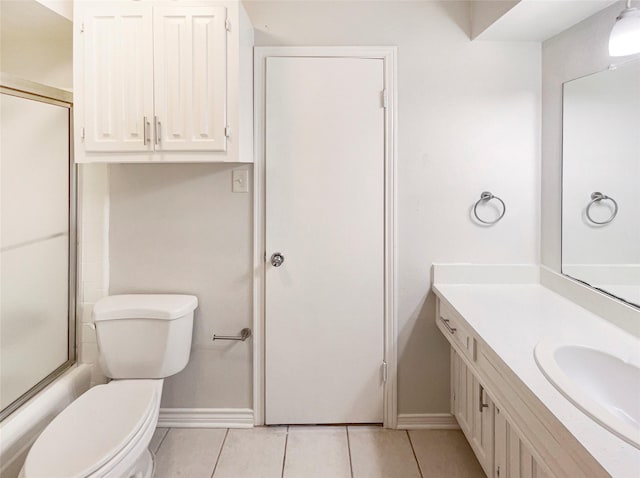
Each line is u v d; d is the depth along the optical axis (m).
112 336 1.99
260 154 2.15
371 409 2.25
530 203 2.19
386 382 2.24
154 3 1.80
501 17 1.80
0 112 1.70
